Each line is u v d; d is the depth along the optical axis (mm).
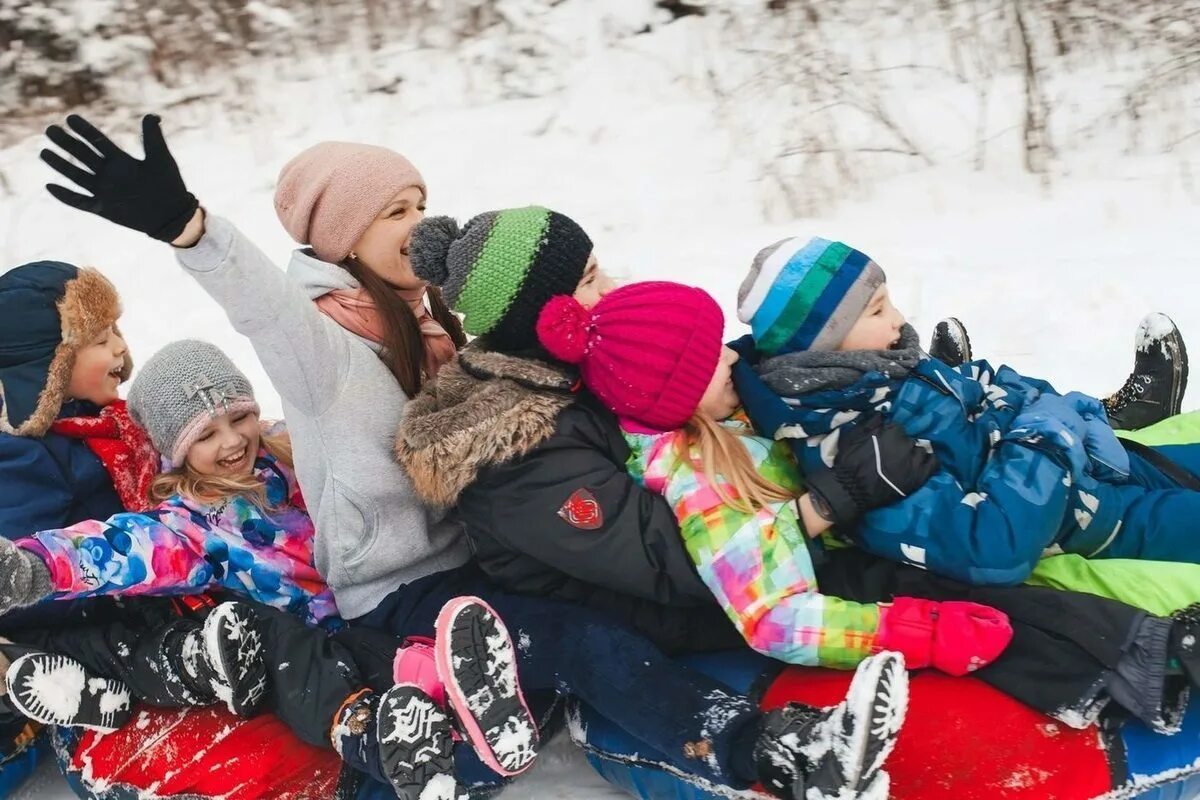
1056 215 5270
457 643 2203
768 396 2525
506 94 7438
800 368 2486
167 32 8172
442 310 2990
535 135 6988
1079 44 6625
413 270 2572
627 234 5867
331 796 2416
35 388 2725
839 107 6590
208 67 8102
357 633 2588
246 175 6980
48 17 8055
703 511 2352
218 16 8266
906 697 1969
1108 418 3180
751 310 2594
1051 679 2180
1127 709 2176
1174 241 4809
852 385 2461
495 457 2408
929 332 4344
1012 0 6777
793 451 2568
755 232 5629
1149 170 5594
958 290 4582
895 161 6090
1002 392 2645
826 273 2508
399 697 2238
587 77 7387
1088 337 4133
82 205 2111
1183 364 3117
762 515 2348
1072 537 2516
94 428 2814
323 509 2607
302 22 8328
